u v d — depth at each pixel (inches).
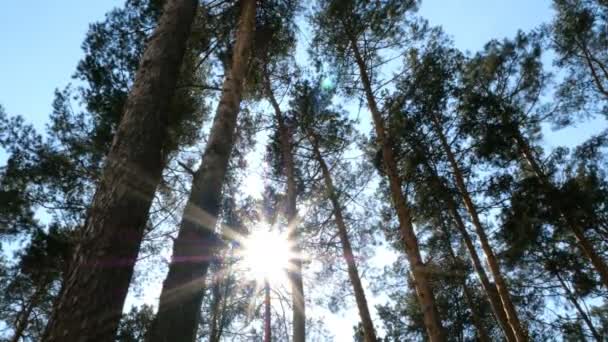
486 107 460.4
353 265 398.3
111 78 325.4
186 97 318.0
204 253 123.3
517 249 427.5
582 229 431.2
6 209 346.0
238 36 217.8
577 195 411.2
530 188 429.7
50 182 349.1
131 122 111.5
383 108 433.1
